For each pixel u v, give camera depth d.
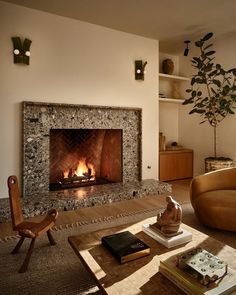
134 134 3.87
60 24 3.19
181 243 1.40
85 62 3.39
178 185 4.17
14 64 2.93
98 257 1.26
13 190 1.81
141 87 3.91
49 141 3.22
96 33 3.46
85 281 1.57
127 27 3.55
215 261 1.08
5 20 2.87
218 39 4.11
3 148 2.92
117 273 1.13
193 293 0.96
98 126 3.52
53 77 3.17
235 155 3.99
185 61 4.77
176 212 1.42
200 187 2.53
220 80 4.13
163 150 4.48
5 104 2.91
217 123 4.24
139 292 1.00
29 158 3.05
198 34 3.84
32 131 3.05
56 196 3.04
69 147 3.75
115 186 3.56
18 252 1.91
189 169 4.71
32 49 3.03
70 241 1.46
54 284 1.54
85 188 3.44
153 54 4.01
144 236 1.50
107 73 3.58
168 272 1.09
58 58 3.20
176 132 5.02
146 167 4.03
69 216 2.68
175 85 4.83
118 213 2.78
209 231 2.34
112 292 1.00
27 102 2.96
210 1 2.85
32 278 1.59
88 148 3.95
